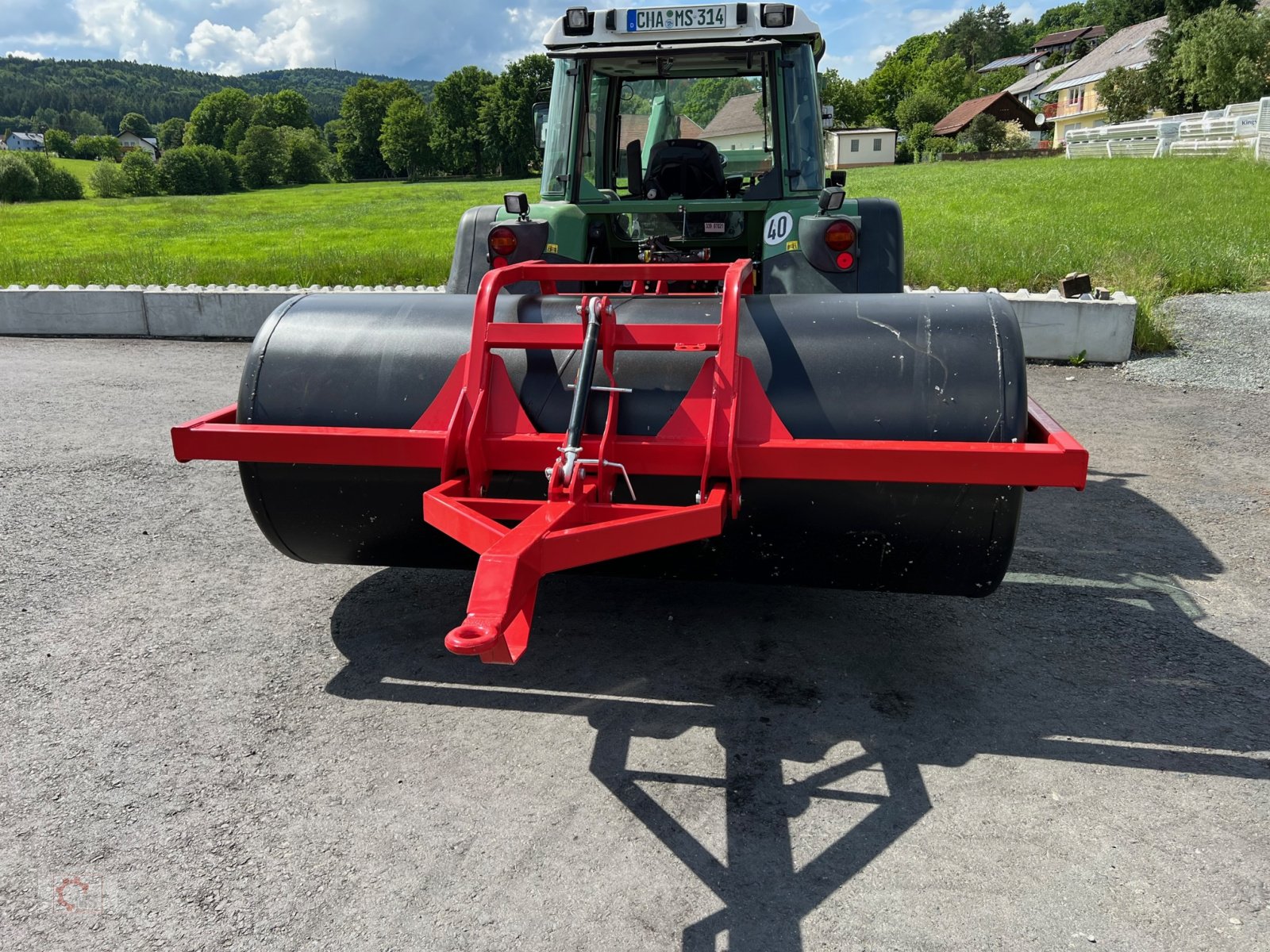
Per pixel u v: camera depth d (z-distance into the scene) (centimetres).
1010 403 254
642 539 228
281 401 286
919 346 264
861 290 435
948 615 345
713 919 204
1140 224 1602
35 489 501
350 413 280
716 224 485
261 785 251
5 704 290
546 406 273
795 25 432
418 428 274
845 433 257
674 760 259
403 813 238
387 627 339
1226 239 1352
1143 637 328
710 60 468
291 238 2320
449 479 261
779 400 261
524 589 202
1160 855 221
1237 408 643
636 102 507
